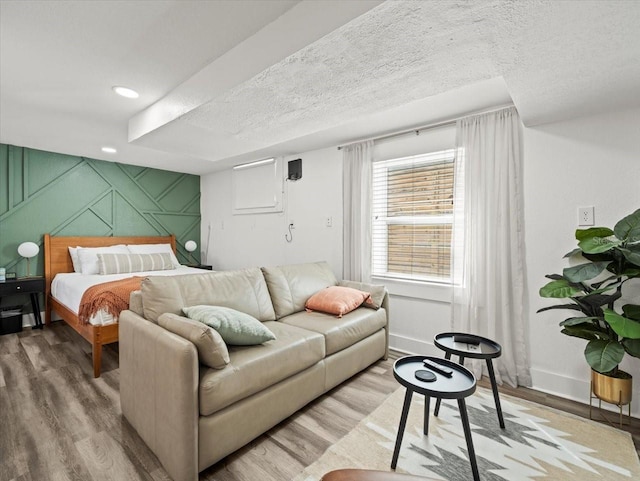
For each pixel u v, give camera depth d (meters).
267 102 1.99
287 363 1.77
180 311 1.85
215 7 1.38
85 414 1.89
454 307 2.62
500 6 1.12
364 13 1.18
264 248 4.32
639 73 1.57
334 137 3.21
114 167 4.44
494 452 1.59
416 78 1.70
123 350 1.83
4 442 1.63
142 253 4.31
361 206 3.20
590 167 2.10
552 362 2.23
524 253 2.33
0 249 3.56
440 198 2.81
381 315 2.73
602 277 2.06
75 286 3.03
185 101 2.04
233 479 1.41
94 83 2.07
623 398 1.79
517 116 2.33
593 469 1.48
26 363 2.66
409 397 1.44
